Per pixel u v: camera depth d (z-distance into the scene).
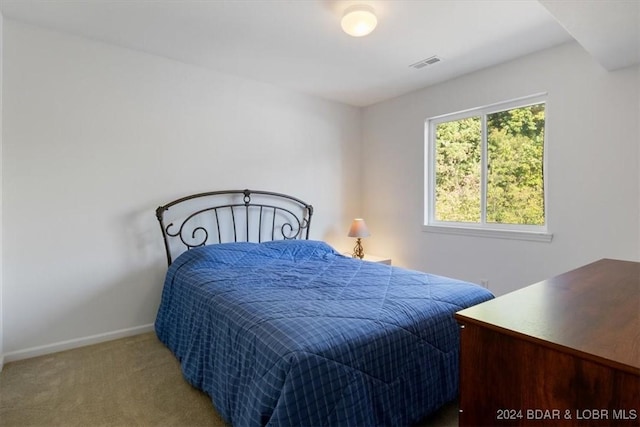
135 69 2.74
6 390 1.94
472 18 2.24
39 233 2.39
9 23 2.26
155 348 2.51
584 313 1.01
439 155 3.61
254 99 3.40
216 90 3.16
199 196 3.05
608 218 2.43
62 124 2.45
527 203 2.93
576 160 2.57
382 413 1.43
